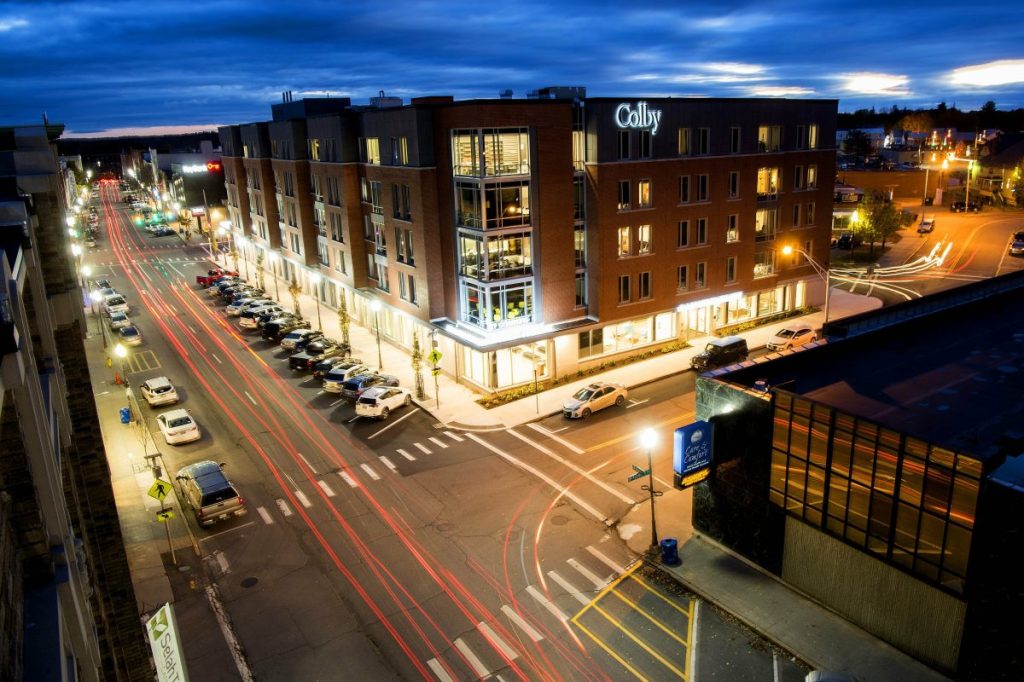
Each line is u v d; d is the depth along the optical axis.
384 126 48.19
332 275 62.91
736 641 22.55
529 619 23.88
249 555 27.91
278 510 31.27
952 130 188.75
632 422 39.31
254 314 62.22
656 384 45.03
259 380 48.66
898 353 29.97
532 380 45.34
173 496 32.53
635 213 46.53
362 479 33.91
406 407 42.75
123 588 18.05
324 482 33.69
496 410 41.59
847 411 21.53
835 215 102.81
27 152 15.61
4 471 7.77
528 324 44.56
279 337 57.84
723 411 25.92
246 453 37.06
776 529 24.77
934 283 69.56
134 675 18.17
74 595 8.24
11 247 10.29
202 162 150.00
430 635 23.23
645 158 46.16
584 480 33.06
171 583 26.20
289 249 72.56
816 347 29.48
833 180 58.03
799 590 24.48
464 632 23.33
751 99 50.69
